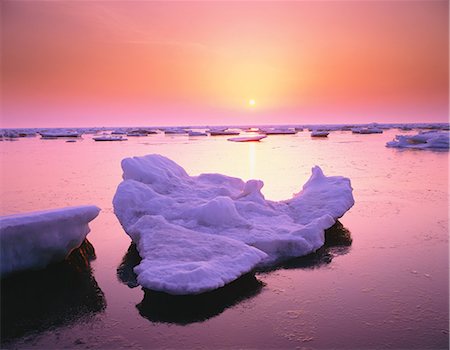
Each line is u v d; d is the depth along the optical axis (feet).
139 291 14.21
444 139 84.69
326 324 11.73
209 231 17.94
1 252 14.30
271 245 16.98
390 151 78.84
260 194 22.90
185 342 11.00
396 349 10.46
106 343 11.00
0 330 11.68
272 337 11.12
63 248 15.98
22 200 30.73
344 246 18.57
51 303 13.30
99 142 132.46
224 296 13.44
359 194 31.30
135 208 19.72
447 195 30.60
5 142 136.87
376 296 13.50
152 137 172.24
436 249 18.13
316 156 68.28
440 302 13.01
